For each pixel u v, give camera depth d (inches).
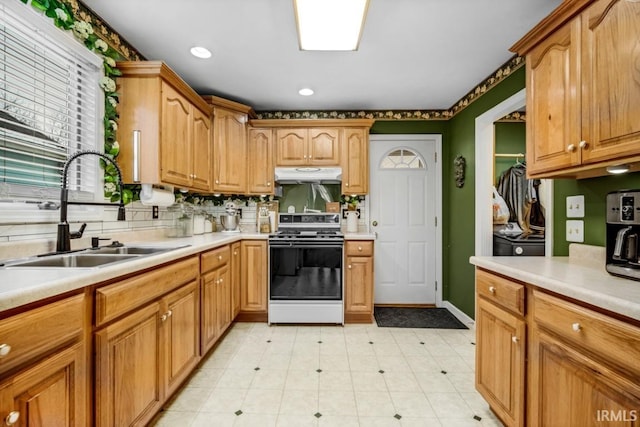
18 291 30.2
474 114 108.6
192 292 69.5
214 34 74.9
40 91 58.5
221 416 59.5
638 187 49.6
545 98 54.2
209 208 129.4
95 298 40.6
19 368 30.5
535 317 44.6
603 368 33.6
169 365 58.7
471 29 72.6
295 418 59.2
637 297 32.8
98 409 40.4
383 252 133.6
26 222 54.4
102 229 71.6
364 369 77.8
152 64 72.9
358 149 121.6
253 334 100.0
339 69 93.6
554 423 40.8
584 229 59.9
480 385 60.1
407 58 86.8
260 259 109.3
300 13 60.1
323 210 130.3
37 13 55.3
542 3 63.3
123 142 74.2
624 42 39.8
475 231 106.8
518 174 132.1
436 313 122.4
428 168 133.0
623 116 40.0
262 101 120.7
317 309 106.9
